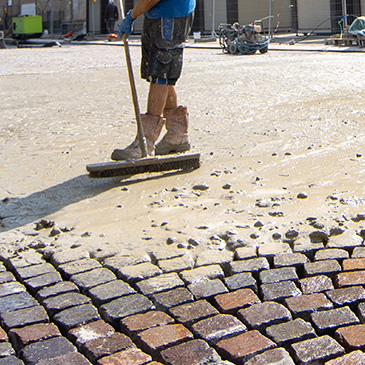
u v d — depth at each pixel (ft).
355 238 9.90
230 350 7.02
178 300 8.18
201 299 8.23
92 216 11.68
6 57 65.36
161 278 8.82
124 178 14.20
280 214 11.20
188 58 56.34
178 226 10.85
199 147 16.90
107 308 8.05
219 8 98.78
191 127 19.79
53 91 31.35
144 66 14.56
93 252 9.84
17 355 7.25
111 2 111.45
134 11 13.47
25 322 7.80
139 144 14.03
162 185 13.47
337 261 9.13
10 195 13.21
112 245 10.09
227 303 8.07
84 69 45.47
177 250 9.73
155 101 14.26
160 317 7.80
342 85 28.43
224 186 13.06
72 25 122.62
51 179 14.38
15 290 8.69
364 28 61.00
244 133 18.47
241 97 25.95
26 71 45.19
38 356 7.08
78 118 22.36
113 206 12.21
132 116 22.36
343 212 11.15
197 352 7.02
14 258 9.77
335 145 16.38
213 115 21.83
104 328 7.64
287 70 38.11
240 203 12.02
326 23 84.23
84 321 7.79
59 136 19.15
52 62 55.16
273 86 29.50
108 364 6.88
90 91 30.73
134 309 8.00
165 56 13.85
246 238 10.08
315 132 18.04
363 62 41.78
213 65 45.57
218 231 10.46
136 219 11.37
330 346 7.00
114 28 113.29
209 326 7.52
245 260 9.30
